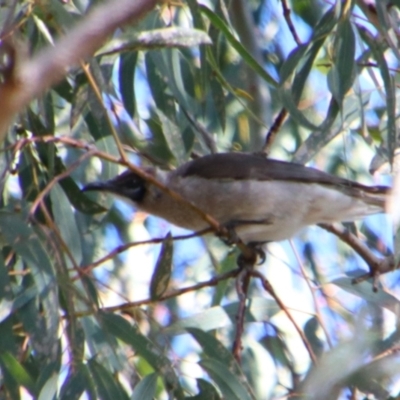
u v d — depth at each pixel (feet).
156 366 24.41
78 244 26.61
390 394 23.27
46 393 23.02
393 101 26.12
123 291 37.55
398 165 28.22
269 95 37.52
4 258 26.50
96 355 24.49
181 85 28.53
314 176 32.17
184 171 32.48
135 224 38.58
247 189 31.73
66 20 24.54
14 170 28.12
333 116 27.89
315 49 28.02
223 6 29.53
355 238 31.40
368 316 23.54
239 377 24.88
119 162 23.45
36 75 11.46
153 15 27.32
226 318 27.43
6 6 25.72
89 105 27.45
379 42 27.84
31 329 23.40
